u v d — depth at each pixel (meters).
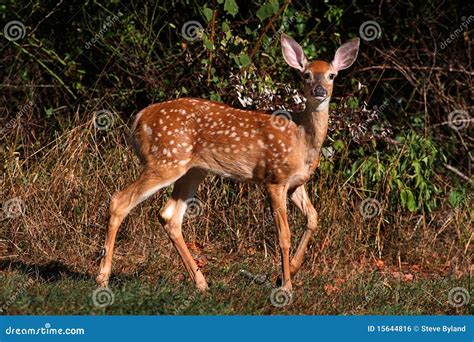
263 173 7.03
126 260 8.10
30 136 9.88
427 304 7.11
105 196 8.70
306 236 7.29
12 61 10.54
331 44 10.56
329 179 8.98
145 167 7.01
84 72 10.21
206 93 9.53
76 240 8.35
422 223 9.25
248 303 6.43
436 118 10.85
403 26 10.82
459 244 9.19
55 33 10.46
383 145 9.93
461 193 9.55
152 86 9.95
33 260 7.97
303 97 8.82
